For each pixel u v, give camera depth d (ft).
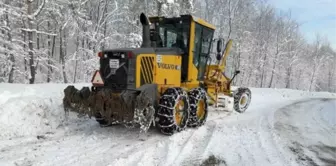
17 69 56.44
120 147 15.28
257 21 107.76
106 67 17.60
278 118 25.96
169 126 17.16
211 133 19.06
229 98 25.77
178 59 20.25
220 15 92.99
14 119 17.12
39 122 17.97
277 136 18.76
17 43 54.60
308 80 143.95
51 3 62.13
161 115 17.16
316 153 15.49
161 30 22.21
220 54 24.48
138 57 16.93
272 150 15.69
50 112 19.08
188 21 20.86
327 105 39.55
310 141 17.95
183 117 18.76
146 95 15.99
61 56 73.10
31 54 55.01
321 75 157.79
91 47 72.74
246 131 19.90
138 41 67.56
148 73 17.61
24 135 16.75
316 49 150.41
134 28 76.23
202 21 22.04
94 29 73.51
